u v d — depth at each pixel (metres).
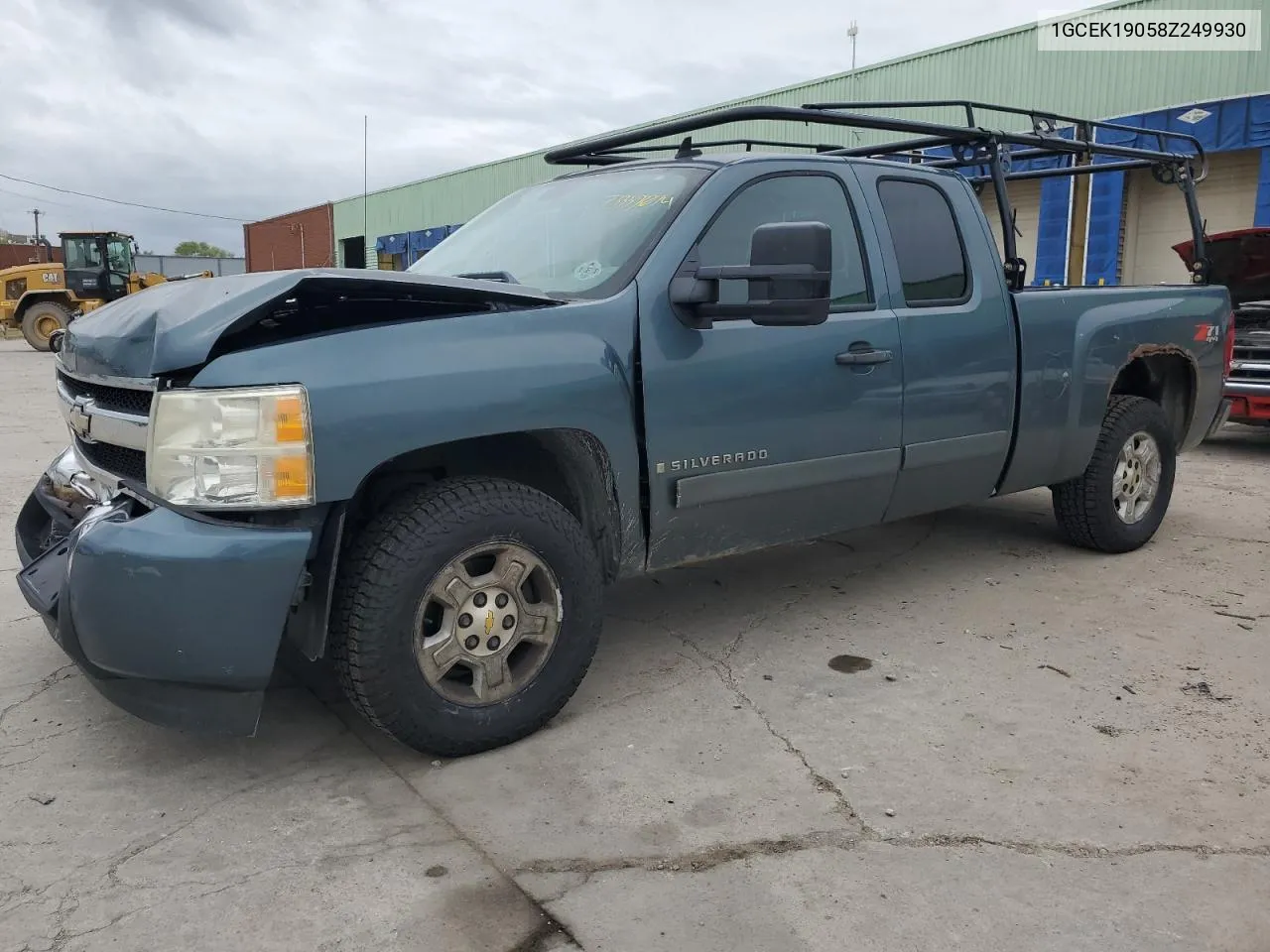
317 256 39.34
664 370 3.31
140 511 2.77
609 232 3.57
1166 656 3.88
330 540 2.77
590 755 3.10
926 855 2.55
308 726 3.31
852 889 2.41
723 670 3.77
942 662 3.83
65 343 3.50
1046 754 3.09
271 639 2.67
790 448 3.67
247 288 2.70
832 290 3.84
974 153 4.74
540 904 2.36
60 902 2.36
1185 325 5.32
